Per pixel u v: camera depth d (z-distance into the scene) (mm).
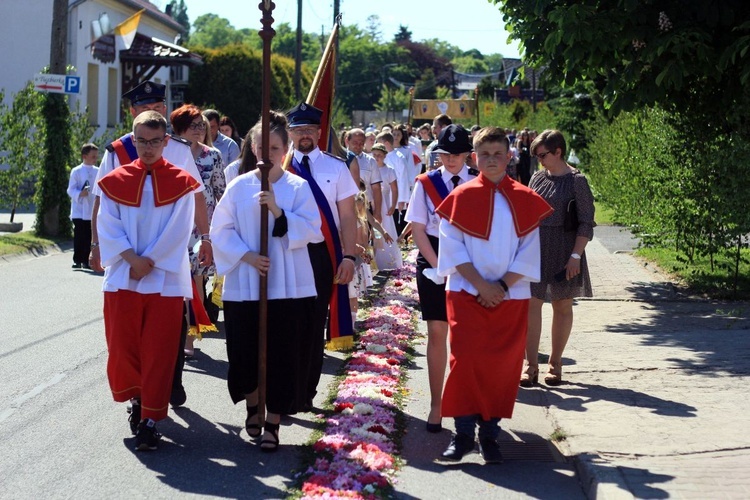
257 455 6188
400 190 14766
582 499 5484
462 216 5984
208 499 5391
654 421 6625
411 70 123875
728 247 12141
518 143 27219
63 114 19688
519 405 7375
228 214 6254
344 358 9016
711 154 11898
